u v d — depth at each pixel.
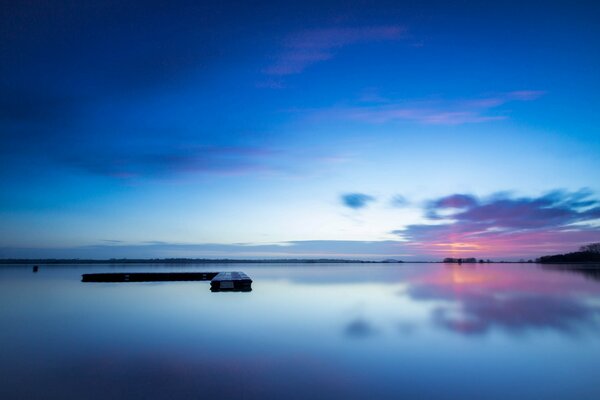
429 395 7.66
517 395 7.65
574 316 16.89
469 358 10.18
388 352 10.77
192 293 27.12
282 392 7.79
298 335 12.88
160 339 12.34
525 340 12.16
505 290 30.45
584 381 8.40
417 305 20.66
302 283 38.44
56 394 7.70
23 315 17.19
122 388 8.02
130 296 25.03
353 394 7.71
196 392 7.79
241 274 37.69
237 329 13.97
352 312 18.02
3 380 8.49
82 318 16.31
